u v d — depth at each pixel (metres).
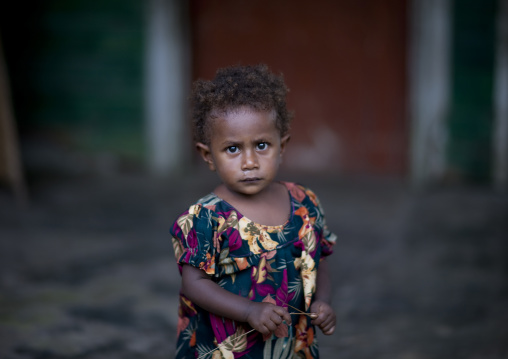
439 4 5.93
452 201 5.60
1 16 6.51
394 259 4.07
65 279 3.66
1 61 5.38
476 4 5.85
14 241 4.41
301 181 6.41
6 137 5.51
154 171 6.75
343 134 6.62
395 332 2.94
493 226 4.80
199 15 6.55
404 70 6.35
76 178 6.60
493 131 6.02
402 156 6.52
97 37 6.52
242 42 6.57
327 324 1.69
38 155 6.75
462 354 2.69
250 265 1.65
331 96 6.57
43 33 6.54
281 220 1.72
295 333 1.73
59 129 6.70
